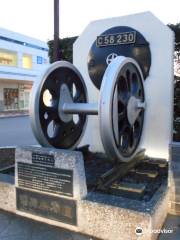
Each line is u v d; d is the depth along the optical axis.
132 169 4.72
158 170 4.74
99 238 3.19
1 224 3.52
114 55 5.70
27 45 29.89
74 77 5.27
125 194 3.69
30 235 3.28
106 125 3.78
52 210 3.46
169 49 5.36
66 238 3.20
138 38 5.52
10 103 29.33
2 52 27.34
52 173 3.42
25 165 3.62
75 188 3.29
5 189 3.84
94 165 5.19
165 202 3.58
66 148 5.18
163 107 5.49
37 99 4.34
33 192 3.59
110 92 3.77
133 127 4.82
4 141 10.28
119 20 5.77
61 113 4.85
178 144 3.69
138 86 4.84
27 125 15.95
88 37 6.11
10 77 27.36
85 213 3.25
